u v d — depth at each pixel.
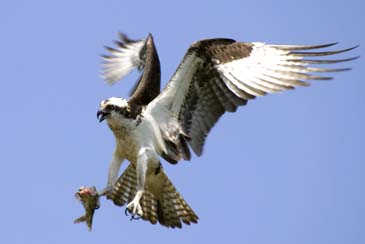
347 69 13.63
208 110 14.84
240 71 14.47
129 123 14.55
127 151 14.79
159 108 14.82
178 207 15.30
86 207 14.10
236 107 14.59
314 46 13.93
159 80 15.81
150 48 16.34
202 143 14.88
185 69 14.57
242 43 14.70
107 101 14.55
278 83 14.09
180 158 14.96
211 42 14.43
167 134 14.85
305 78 13.90
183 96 14.79
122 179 15.47
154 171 14.87
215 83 14.67
